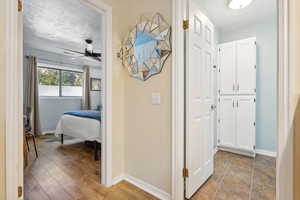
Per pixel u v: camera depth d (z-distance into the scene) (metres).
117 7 1.88
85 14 2.64
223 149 3.06
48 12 2.57
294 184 0.98
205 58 1.88
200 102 1.77
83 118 3.01
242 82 2.74
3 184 1.10
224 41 3.19
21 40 1.21
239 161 2.53
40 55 4.53
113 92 1.84
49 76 4.83
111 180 1.83
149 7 1.69
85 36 3.55
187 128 1.55
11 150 1.12
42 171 2.19
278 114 1.04
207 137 1.96
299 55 0.96
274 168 2.28
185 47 1.53
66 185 1.84
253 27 2.88
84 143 3.61
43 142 3.71
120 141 1.95
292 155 0.98
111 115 1.82
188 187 1.56
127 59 1.91
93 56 3.91
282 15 1.01
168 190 1.58
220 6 2.31
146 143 1.75
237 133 2.79
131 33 1.86
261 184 1.86
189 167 1.57
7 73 1.11
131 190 1.75
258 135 2.88
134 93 1.86
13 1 1.13
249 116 2.68
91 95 5.84
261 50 2.82
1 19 1.09
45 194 1.67
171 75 1.53
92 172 2.16
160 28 1.60
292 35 0.97
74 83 5.46
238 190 1.75
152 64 1.67
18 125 1.17
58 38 3.67
